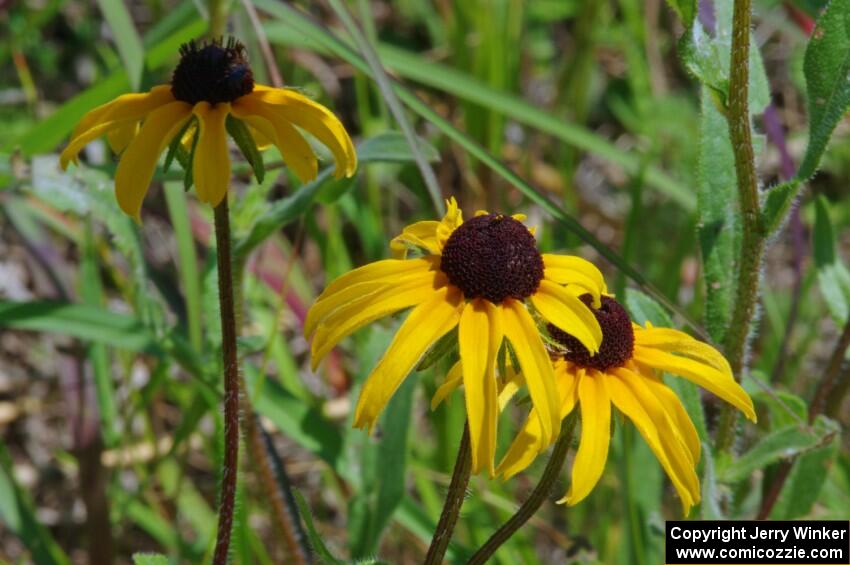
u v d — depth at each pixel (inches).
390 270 14.1
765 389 17.2
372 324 20.9
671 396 14.3
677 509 20.5
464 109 26.1
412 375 19.4
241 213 18.2
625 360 14.4
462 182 26.8
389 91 18.1
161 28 20.6
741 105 15.6
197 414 19.9
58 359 21.0
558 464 14.6
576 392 14.2
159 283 21.7
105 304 22.2
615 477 20.8
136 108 14.2
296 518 19.0
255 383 19.7
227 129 14.2
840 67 15.7
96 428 20.6
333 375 23.4
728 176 17.1
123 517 20.7
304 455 24.4
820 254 19.1
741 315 16.7
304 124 14.2
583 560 18.7
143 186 13.9
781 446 17.2
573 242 26.2
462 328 13.7
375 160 18.2
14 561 22.5
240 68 14.1
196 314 19.3
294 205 17.9
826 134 15.8
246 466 21.4
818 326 25.1
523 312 13.8
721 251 17.1
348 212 24.0
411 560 21.5
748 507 20.4
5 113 27.3
